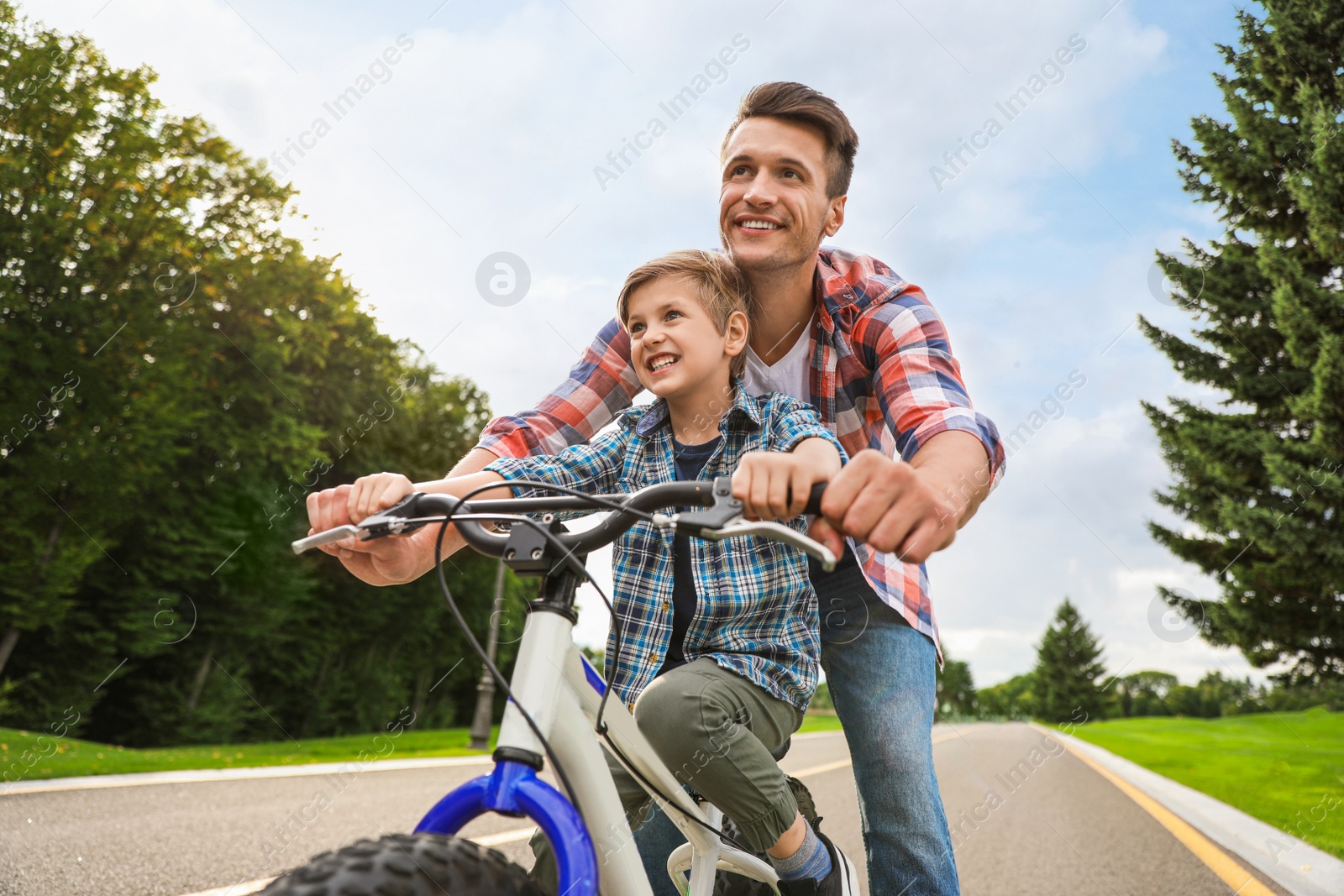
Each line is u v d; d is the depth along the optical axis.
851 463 0.98
